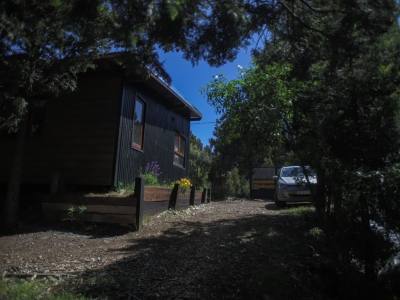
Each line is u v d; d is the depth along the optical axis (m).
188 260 6.48
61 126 11.73
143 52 5.02
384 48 5.94
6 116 7.48
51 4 3.97
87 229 8.80
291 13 5.47
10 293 4.78
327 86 6.25
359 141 5.94
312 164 6.80
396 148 5.86
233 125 9.24
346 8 5.17
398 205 5.32
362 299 5.71
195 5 3.97
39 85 8.05
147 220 9.71
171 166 15.48
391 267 5.92
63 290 5.11
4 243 7.68
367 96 5.96
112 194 9.68
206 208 13.30
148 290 5.26
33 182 11.78
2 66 7.11
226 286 5.48
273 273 5.80
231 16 4.36
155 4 3.48
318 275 6.09
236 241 7.72
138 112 12.67
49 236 8.23
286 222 9.68
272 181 25.11
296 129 7.26
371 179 5.39
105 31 5.38
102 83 11.55
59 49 7.41
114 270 5.97
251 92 8.70
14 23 4.09
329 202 6.79
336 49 5.71
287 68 7.78
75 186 11.35
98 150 11.29
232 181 25.25
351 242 5.89
